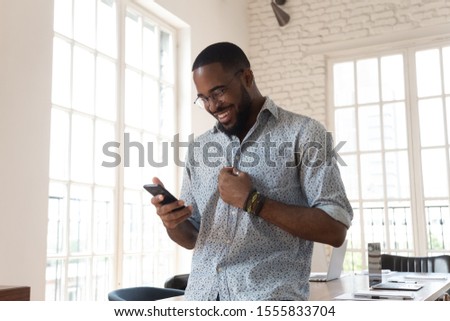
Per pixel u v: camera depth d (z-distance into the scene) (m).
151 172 4.66
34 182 3.22
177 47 5.24
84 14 3.96
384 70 5.77
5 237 3.00
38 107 3.29
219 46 1.36
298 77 6.11
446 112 5.45
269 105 1.37
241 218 1.33
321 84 5.96
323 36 6.03
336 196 1.27
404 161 5.57
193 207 1.54
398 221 5.53
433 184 5.43
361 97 5.84
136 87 4.57
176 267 4.92
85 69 3.94
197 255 1.41
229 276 1.31
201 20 5.42
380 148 5.68
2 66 3.06
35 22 3.32
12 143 3.08
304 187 1.32
